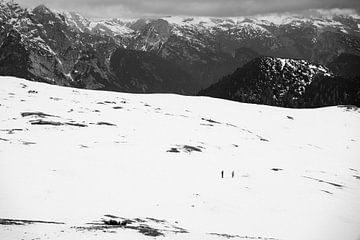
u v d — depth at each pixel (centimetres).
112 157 8625
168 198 6594
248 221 6091
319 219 6550
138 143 10369
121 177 7344
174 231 4741
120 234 4153
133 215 5616
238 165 9806
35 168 7094
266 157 11450
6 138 9244
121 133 11281
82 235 4009
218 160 9994
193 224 5625
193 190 7212
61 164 7550
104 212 5572
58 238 3859
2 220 4544
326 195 8125
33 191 6012
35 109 13238
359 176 10794
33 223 4500
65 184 6538
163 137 11550
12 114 12225
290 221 6334
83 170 7388
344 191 8788
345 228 6184
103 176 7238
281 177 9200
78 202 5838
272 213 6606
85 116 13038
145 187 6988
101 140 10150
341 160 12694
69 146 9125
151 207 6084
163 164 8700
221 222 5881
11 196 5712
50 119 11819
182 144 10950
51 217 5103
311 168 10938
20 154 7912
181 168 8631
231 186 7850
